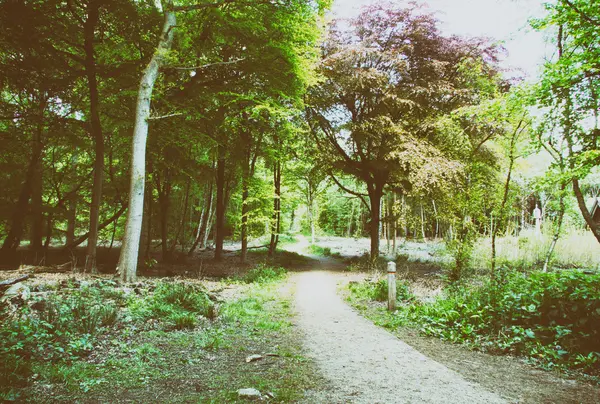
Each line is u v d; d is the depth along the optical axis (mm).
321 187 32719
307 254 33000
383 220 20094
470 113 8438
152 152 14430
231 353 4777
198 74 13609
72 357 4117
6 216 14898
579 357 4414
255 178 19031
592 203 22906
